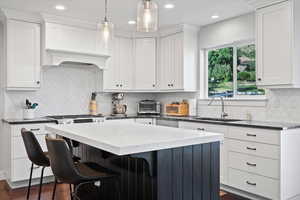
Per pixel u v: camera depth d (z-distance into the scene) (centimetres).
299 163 307
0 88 405
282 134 287
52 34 400
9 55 376
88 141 192
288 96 339
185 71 449
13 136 352
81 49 428
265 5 324
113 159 248
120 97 505
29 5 352
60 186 366
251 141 314
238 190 336
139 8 211
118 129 245
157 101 545
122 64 488
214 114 436
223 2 341
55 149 186
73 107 467
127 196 227
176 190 188
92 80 489
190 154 197
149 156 179
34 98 427
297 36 303
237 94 421
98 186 260
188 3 343
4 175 402
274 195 292
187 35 451
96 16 401
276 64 314
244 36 392
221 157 351
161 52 489
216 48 455
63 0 334
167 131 230
